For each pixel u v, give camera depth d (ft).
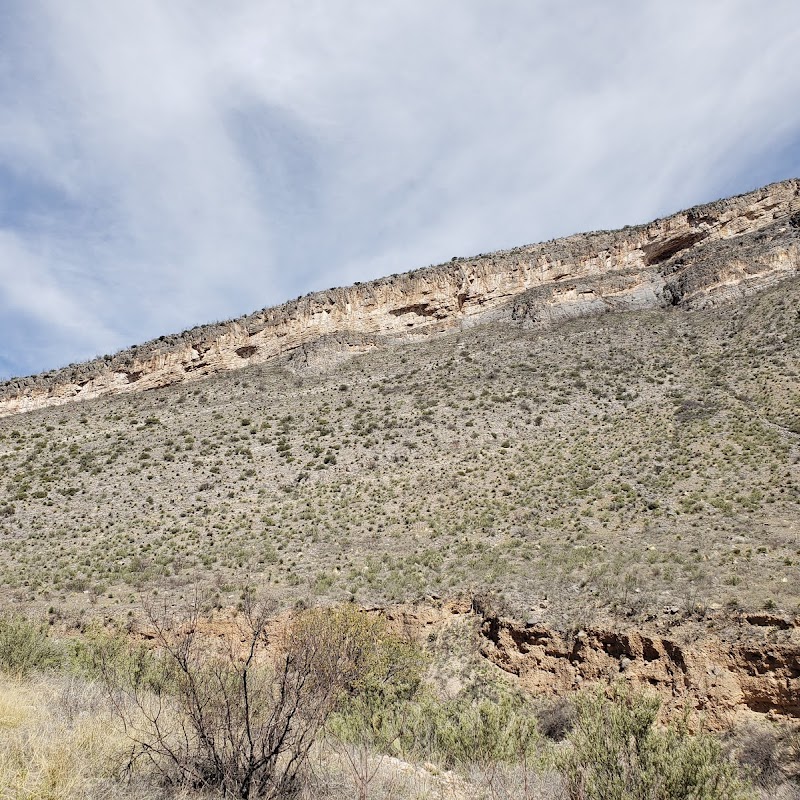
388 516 105.70
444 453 129.29
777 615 55.01
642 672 57.26
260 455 139.33
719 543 74.28
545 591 71.15
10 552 102.22
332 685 27.73
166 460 141.69
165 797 21.13
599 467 110.73
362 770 25.75
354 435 144.46
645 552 75.82
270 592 80.23
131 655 43.93
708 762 22.67
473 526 96.43
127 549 100.63
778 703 50.70
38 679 37.32
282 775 22.52
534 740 31.68
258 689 26.81
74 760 22.12
